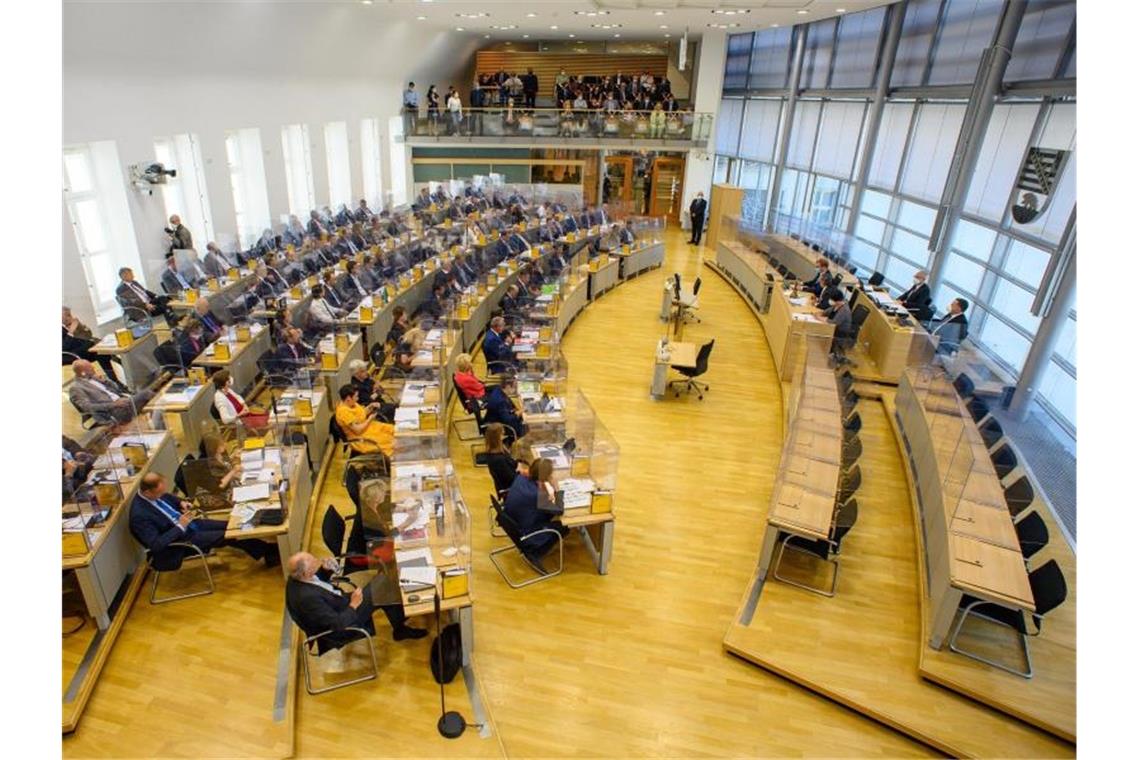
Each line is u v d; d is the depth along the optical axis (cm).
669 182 2336
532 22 1661
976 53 1130
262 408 795
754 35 2131
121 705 459
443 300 1104
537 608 575
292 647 513
